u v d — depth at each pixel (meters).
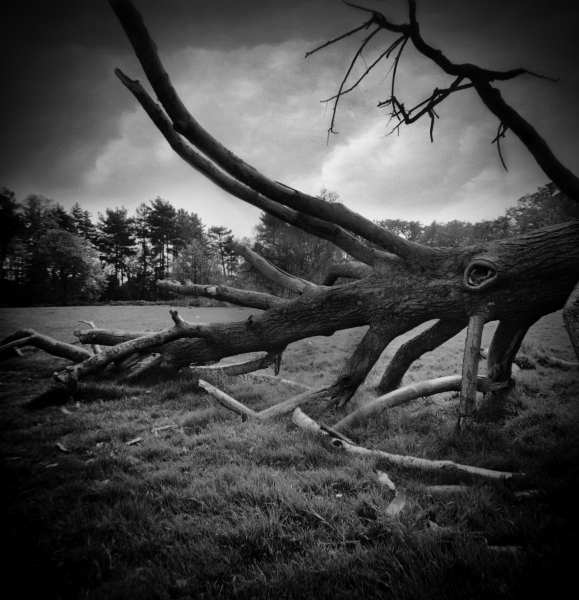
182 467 3.41
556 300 4.72
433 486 2.92
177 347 7.35
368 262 5.95
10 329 16.81
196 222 78.50
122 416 5.06
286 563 2.08
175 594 1.88
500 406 5.04
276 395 6.19
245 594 1.81
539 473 3.04
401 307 5.50
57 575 1.97
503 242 4.98
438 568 1.91
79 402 5.76
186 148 4.99
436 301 5.25
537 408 4.85
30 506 2.68
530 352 8.59
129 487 2.97
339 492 2.87
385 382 6.39
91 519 2.53
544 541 2.12
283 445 3.83
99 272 56.03
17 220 51.56
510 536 2.21
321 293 6.15
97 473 3.26
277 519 2.39
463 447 3.84
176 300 50.66
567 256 4.49
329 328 6.22
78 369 6.07
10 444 4.04
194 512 2.64
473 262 4.89
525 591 1.72
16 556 2.11
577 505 2.49
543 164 3.74
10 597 1.81
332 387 5.46
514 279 4.77
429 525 2.38
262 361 7.11
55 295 49.91
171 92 3.81
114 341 7.99
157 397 6.02
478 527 2.37
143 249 71.75
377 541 2.22
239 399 6.00
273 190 4.59
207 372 7.41
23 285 49.88
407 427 4.49
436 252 5.41
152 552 2.21
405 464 3.29
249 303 7.91
